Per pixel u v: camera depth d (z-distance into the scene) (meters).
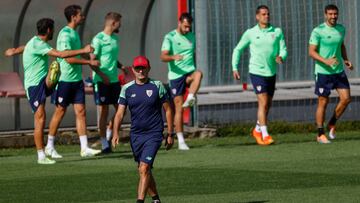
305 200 23.80
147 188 22.50
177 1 43.44
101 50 36.72
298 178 27.67
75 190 26.64
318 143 37.72
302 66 44.94
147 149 22.78
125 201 24.62
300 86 44.75
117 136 23.59
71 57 33.66
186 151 35.91
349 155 33.16
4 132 41.34
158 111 23.19
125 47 43.28
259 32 37.84
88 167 31.61
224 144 38.53
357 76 45.94
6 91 40.41
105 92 36.69
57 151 37.84
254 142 39.00
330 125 39.22
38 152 33.06
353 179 27.25
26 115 41.84
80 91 35.25
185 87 37.72
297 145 37.12
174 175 28.94
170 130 23.61
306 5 44.94
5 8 41.00
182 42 37.78
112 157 34.78
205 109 43.25
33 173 30.41
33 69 33.00
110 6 42.75
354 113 45.75
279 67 44.59
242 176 28.39
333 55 37.97
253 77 37.91
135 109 23.03
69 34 34.81
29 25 41.56
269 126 43.16
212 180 27.75
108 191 26.34
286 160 32.03
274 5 44.47
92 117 42.84
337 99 45.34
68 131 42.09
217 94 43.47
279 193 25.05
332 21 37.84
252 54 37.97
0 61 41.41
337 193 24.77
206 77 43.44
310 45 37.97
